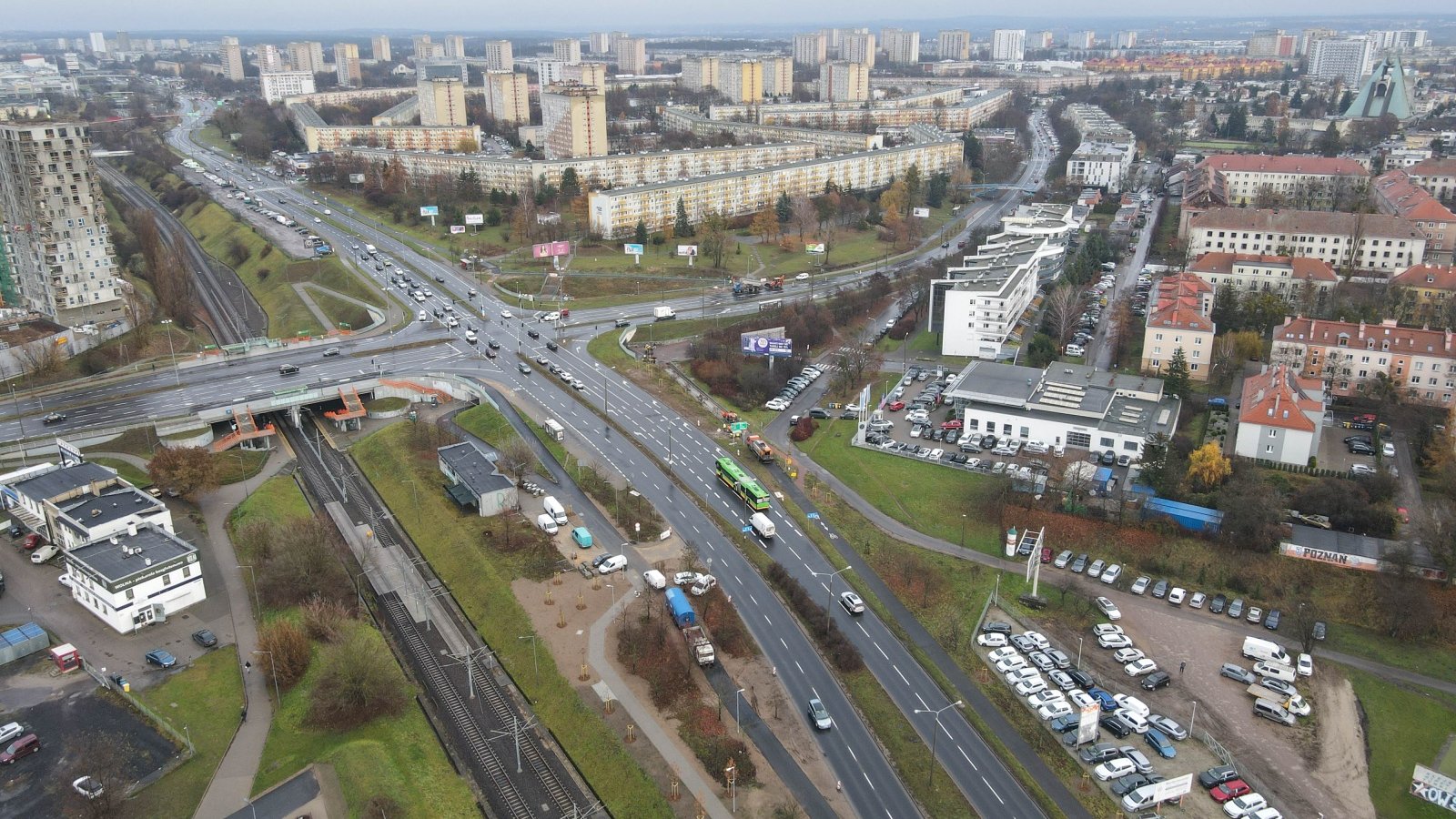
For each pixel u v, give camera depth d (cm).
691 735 14850
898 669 16562
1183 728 15188
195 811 13475
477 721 15662
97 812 13112
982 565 19738
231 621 17662
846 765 14438
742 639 17150
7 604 17875
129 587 17050
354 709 15338
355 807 13488
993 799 13850
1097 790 14025
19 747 14212
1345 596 18438
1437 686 16350
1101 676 16475
